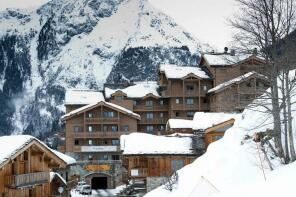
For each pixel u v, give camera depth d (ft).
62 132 306.76
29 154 112.88
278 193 62.64
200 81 302.25
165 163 173.37
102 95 327.06
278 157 104.63
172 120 244.63
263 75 111.04
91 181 261.65
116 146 281.95
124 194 185.06
